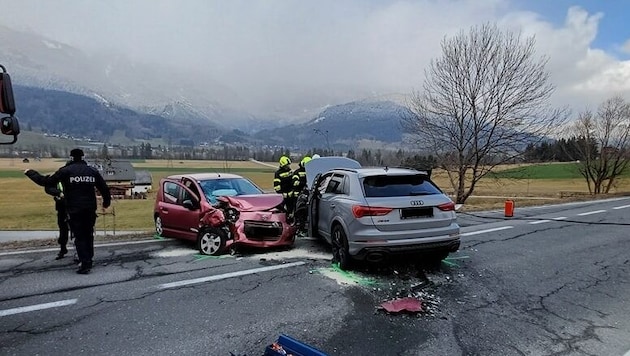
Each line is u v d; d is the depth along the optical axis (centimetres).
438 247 627
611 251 813
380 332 435
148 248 809
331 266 674
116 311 484
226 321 458
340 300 525
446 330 443
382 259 605
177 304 507
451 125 2198
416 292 559
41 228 3170
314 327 445
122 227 2638
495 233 1003
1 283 587
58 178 628
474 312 494
